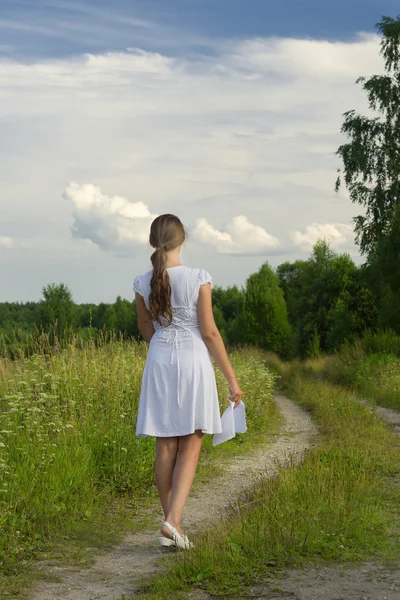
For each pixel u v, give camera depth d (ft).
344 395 57.82
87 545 14.70
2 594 11.64
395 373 69.82
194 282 14.24
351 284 175.94
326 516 15.38
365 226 111.96
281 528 14.24
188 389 14.05
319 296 184.44
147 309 14.82
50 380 27.12
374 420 39.40
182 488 14.06
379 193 110.22
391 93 109.60
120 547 14.65
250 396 43.32
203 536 14.07
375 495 18.47
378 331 102.83
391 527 15.37
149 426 14.12
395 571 12.32
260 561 12.67
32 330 30.71
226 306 350.23
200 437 14.38
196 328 14.40
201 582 11.82
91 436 22.26
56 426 21.98
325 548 13.43
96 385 27.50
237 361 57.93
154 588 11.66
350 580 11.86
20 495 16.49
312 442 33.96
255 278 204.95
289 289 295.28
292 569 12.47
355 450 26.45
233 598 11.07
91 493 18.49
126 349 33.86
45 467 18.43
